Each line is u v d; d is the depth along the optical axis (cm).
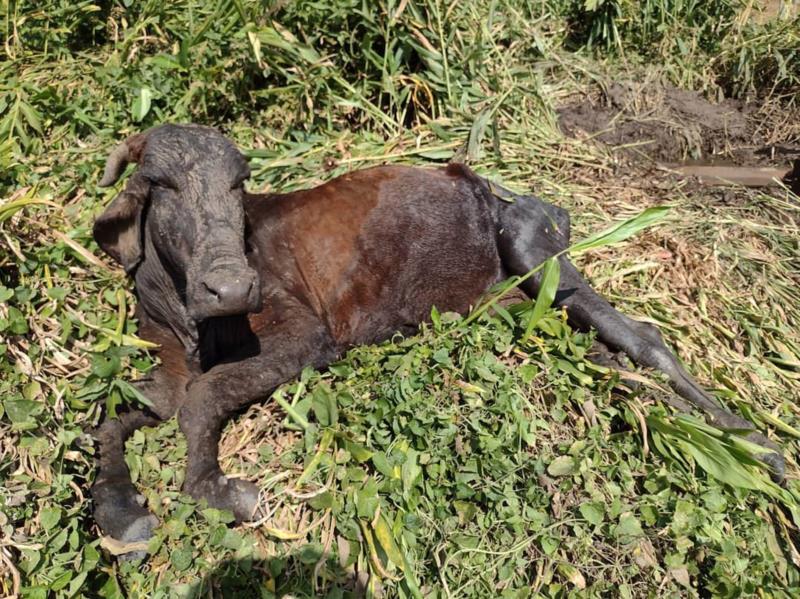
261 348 158
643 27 380
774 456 151
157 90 229
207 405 147
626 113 335
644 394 159
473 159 241
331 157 231
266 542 134
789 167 313
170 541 132
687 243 227
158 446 148
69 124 221
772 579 139
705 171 305
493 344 161
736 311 203
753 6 409
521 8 364
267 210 174
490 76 276
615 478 144
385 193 181
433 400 147
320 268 172
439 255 181
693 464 147
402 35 258
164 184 147
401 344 165
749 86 366
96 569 129
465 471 139
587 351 171
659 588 132
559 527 137
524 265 186
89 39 261
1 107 217
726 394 169
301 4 253
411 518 131
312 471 139
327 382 160
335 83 255
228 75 241
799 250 233
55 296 161
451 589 129
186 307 157
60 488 131
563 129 315
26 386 145
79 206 193
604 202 247
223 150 149
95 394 147
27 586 119
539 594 131
